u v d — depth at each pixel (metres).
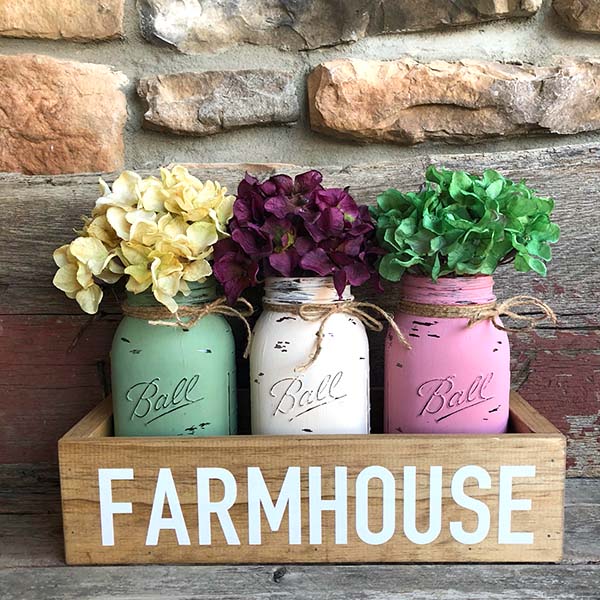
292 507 0.59
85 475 0.59
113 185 0.65
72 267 0.64
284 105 0.74
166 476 0.58
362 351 0.64
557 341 0.76
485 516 0.58
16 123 0.73
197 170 0.74
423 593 0.55
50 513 0.71
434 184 0.73
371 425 0.77
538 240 0.62
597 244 0.75
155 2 0.72
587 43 0.74
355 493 0.58
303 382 0.62
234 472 0.58
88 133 0.74
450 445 0.58
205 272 0.63
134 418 0.65
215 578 0.57
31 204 0.74
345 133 0.74
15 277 0.75
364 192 0.74
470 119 0.74
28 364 0.77
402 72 0.73
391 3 0.72
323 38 0.73
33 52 0.73
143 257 0.62
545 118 0.74
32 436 0.77
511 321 0.76
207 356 0.64
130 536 0.59
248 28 0.73
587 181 0.74
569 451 0.77
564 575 0.57
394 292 0.76
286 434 0.62
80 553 0.59
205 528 0.59
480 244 0.60
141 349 0.64
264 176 0.74
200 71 0.74
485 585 0.56
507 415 0.65
